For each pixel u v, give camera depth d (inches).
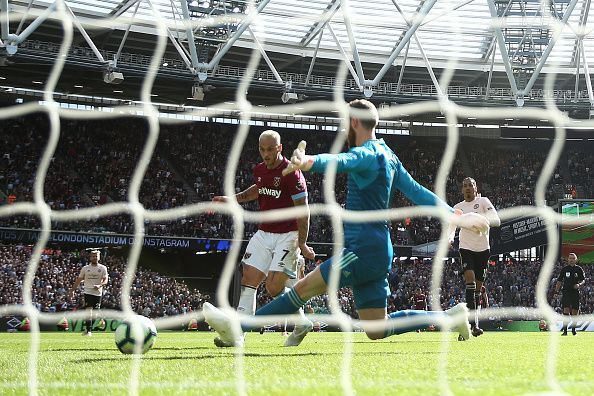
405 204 1336.1
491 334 576.7
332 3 1227.9
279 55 1396.4
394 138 1567.4
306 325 263.0
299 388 113.7
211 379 128.2
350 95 1301.7
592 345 303.1
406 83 1515.7
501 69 1454.2
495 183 1513.3
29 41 1153.4
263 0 994.7
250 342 326.0
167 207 1300.4
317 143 1517.0
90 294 516.1
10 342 371.6
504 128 1561.3
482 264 351.9
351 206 198.5
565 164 1541.6
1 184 1230.9
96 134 1371.8
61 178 1279.5
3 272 944.3
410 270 1256.8
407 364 166.9
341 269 196.2
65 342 362.3
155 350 234.4
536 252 1209.4
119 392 110.6
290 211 187.6
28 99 1366.9
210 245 1216.8
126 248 1307.8
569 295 536.4
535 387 114.5
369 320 209.0
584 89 1505.9
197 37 1180.5
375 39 1380.4
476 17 1294.3
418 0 1256.8
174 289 1055.0
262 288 1029.2
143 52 1353.3
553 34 1135.0
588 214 1139.9
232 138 1472.7
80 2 1152.8
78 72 1212.5
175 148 1417.3
